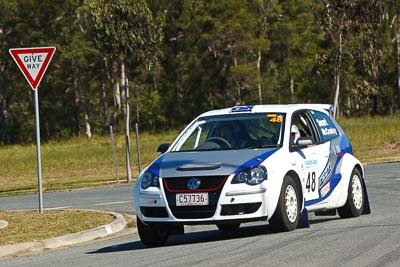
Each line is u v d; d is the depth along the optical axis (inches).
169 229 1269.7
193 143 1306.6
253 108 1344.7
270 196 1184.8
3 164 4207.7
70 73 7795.3
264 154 1221.1
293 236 1185.4
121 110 7790.4
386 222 1315.2
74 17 7495.1
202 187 1178.0
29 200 2432.3
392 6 7194.9
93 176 3410.4
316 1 4116.6
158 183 1201.4
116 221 1578.5
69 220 1615.4
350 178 1416.1
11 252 1320.1
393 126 4975.4
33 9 7578.7
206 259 1042.1
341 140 1440.7
